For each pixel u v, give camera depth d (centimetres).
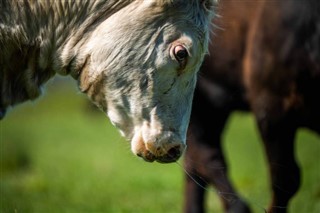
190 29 887
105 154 2717
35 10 893
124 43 875
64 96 5891
